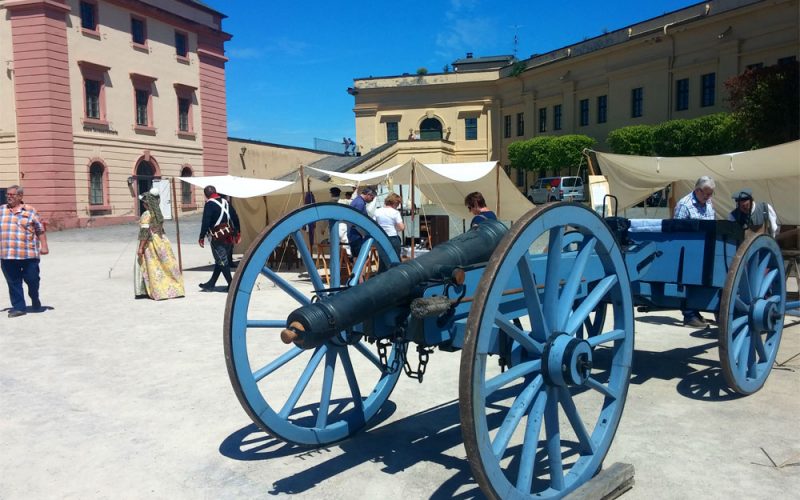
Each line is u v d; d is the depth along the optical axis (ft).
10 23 90.38
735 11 89.61
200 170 117.29
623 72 107.34
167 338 21.71
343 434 12.49
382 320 10.44
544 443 12.26
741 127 65.98
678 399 14.52
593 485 9.57
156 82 107.96
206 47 118.11
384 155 114.21
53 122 91.45
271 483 10.82
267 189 39.37
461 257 10.53
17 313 25.82
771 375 16.06
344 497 10.25
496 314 7.99
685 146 88.28
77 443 12.65
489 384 8.02
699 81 96.17
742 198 21.33
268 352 19.65
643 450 11.69
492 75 138.21
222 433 13.14
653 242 15.08
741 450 11.62
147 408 14.66
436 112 143.13
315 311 8.87
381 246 13.52
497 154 140.15
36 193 92.22
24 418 14.06
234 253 49.08
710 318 24.14
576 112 118.62
